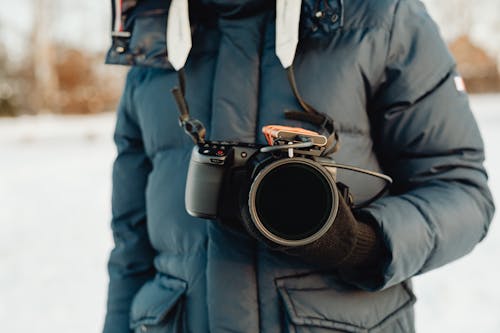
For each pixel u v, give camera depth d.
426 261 0.99
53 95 21.31
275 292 1.02
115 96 22.42
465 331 2.60
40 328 2.82
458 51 25.98
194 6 1.17
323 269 1.02
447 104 1.05
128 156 1.32
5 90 20.20
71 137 11.62
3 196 5.94
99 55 22.27
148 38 1.16
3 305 3.10
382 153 1.11
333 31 1.02
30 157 8.94
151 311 1.13
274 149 0.85
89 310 3.00
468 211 1.01
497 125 9.27
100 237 4.32
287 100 1.05
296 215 0.82
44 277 3.50
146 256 1.31
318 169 0.82
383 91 1.07
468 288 3.00
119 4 1.18
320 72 1.05
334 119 1.04
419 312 2.79
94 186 6.35
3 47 20.92
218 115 1.08
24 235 4.45
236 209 0.94
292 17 1.02
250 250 1.04
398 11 1.06
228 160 0.93
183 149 1.15
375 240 0.94
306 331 0.99
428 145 1.05
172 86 1.17
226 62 1.10
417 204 0.99
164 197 1.14
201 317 1.07
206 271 1.06
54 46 21.69
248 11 1.12
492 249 3.51
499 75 25.52
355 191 1.05
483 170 1.07
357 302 1.01
